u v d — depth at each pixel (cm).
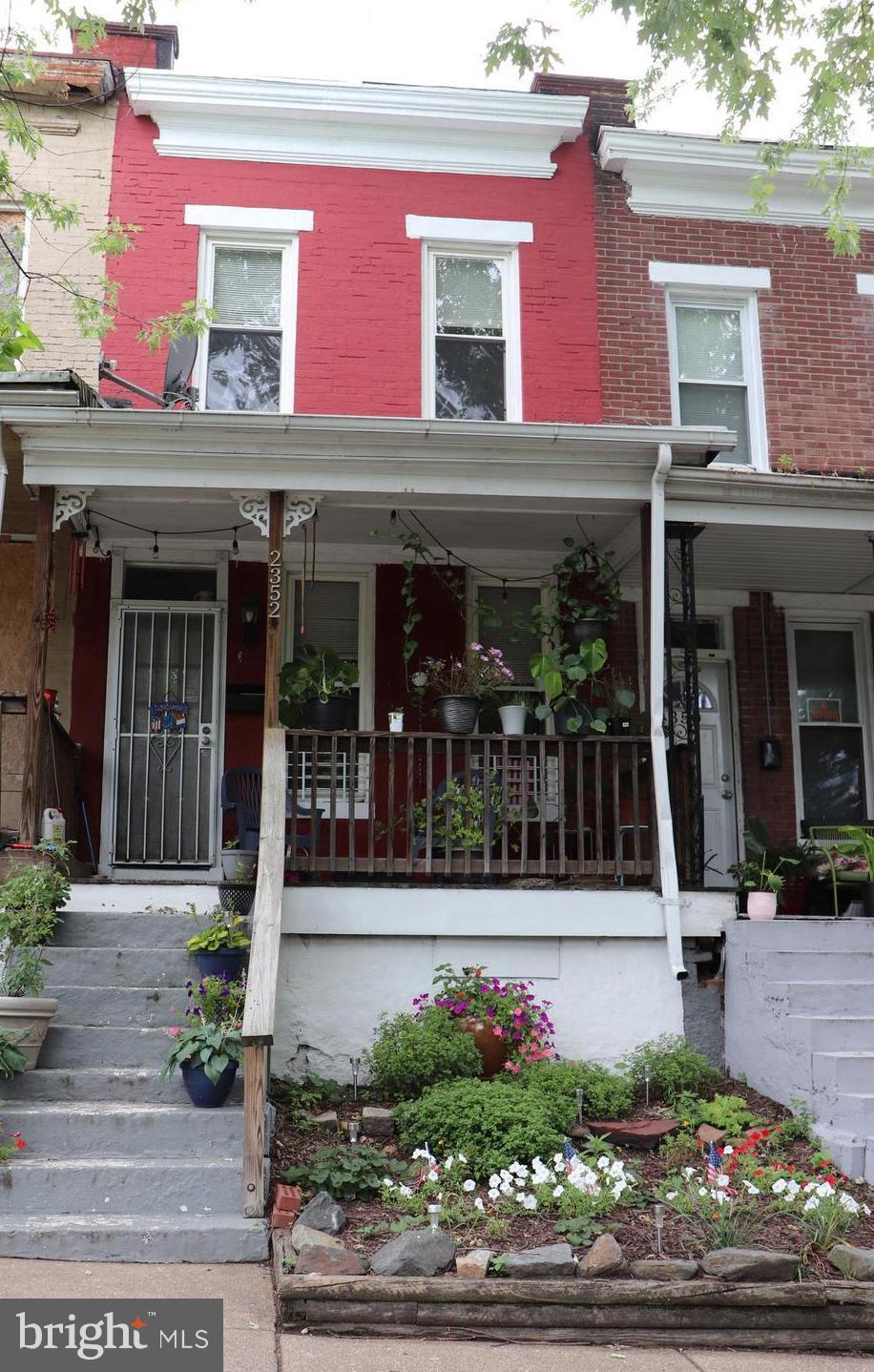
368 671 1059
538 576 1075
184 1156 611
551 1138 627
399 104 1095
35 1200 575
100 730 1019
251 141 1090
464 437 832
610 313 1112
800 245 1157
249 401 1066
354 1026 794
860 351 1148
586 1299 505
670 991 825
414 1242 519
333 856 814
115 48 1120
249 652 1048
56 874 741
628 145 1127
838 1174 636
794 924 796
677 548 973
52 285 1048
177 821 1021
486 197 1116
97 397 870
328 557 1062
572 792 975
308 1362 461
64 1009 712
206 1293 512
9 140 974
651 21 882
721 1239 544
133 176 1075
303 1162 625
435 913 808
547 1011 813
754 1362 488
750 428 1127
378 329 1078
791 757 1124
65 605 1037
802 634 1164
